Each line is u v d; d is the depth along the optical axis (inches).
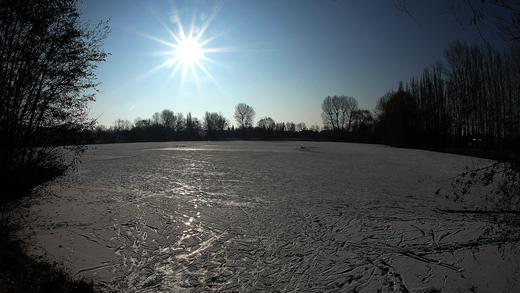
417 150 1998.0
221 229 428.8
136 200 579.8
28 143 446.3
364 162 1247.5
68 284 253.3
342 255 348.2
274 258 341.1
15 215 433.7
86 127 483.8
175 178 835.4
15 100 412.2
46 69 435.2
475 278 294.2
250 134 4724.4
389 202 573.0
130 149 2031.3
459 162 1234.6
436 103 2220.7
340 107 4035.4
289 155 1572.3
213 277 300.0
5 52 394.0
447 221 453.7
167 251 357.4
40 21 397.1
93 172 935.7
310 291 277.4
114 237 393.1
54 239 372.2
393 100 2449.6
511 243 343.6
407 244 375.6
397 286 285.0
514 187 206.5
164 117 4859.7
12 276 238.5
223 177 858.8
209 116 4808.1
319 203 567.2
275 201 581.3
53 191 624.7
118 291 271.6
